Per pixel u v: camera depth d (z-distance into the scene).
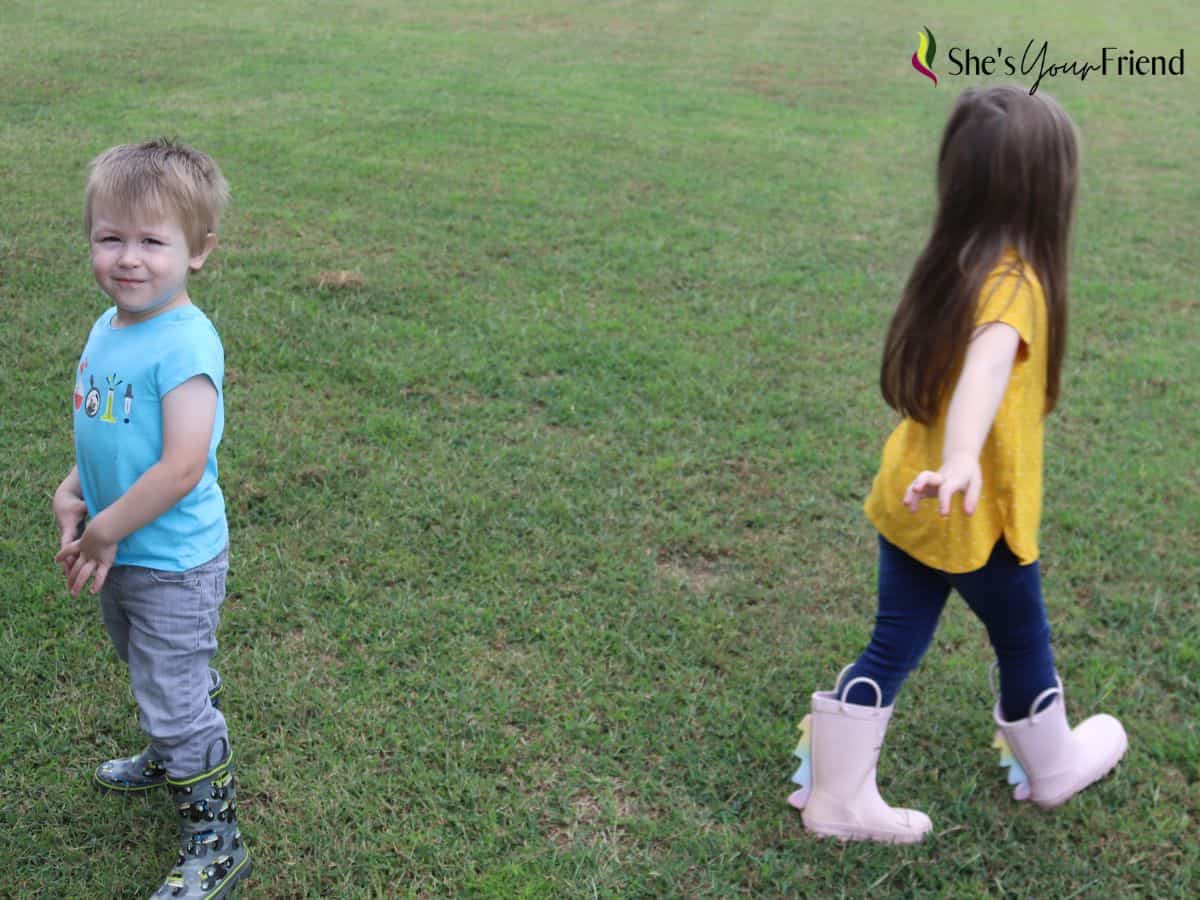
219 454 4.02
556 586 3.46
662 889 2.46
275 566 3.46
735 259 6.44
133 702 2.88
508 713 2.92
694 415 4.59
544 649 3.17
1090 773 2.75
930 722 2.99
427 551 3.58
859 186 8.09
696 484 4.09
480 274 5.91
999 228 2.22
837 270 6.36
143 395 2.17
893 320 2.35
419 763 2.73
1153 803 2.76
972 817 2.70
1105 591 3.59
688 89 11.17
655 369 4.96
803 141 9.36
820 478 4.19
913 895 2.49
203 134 8.12
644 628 3.29
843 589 3.56
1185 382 5.17
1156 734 2.96
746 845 2.57
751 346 5.29
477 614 3.30
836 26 15.94
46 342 4.70
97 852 2.46
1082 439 4.61
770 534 3.83
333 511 3.76
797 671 3.17
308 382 4.59
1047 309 2.23
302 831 2.52
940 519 2.35
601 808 2.67
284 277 5.62
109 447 2.19
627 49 13.27
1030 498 2.35
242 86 9.77
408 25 13.76
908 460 2.43
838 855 2.57
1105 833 2.67
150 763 2.59
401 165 7.73
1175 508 4.11
